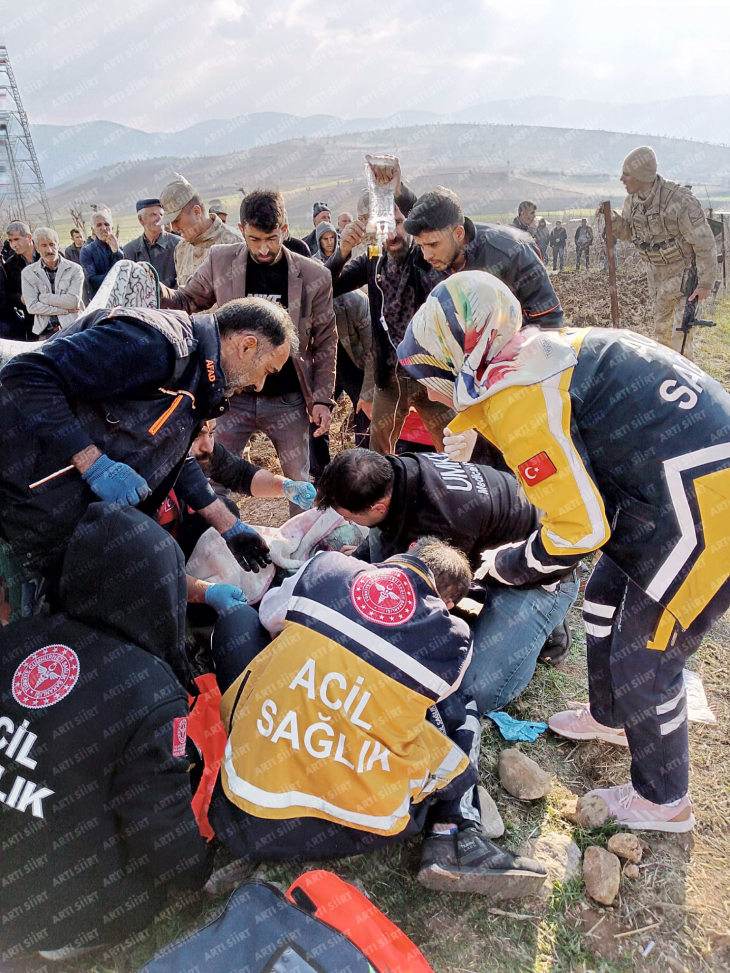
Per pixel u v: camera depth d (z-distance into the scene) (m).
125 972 1.90
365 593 2.12
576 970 2.02
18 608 2.47
